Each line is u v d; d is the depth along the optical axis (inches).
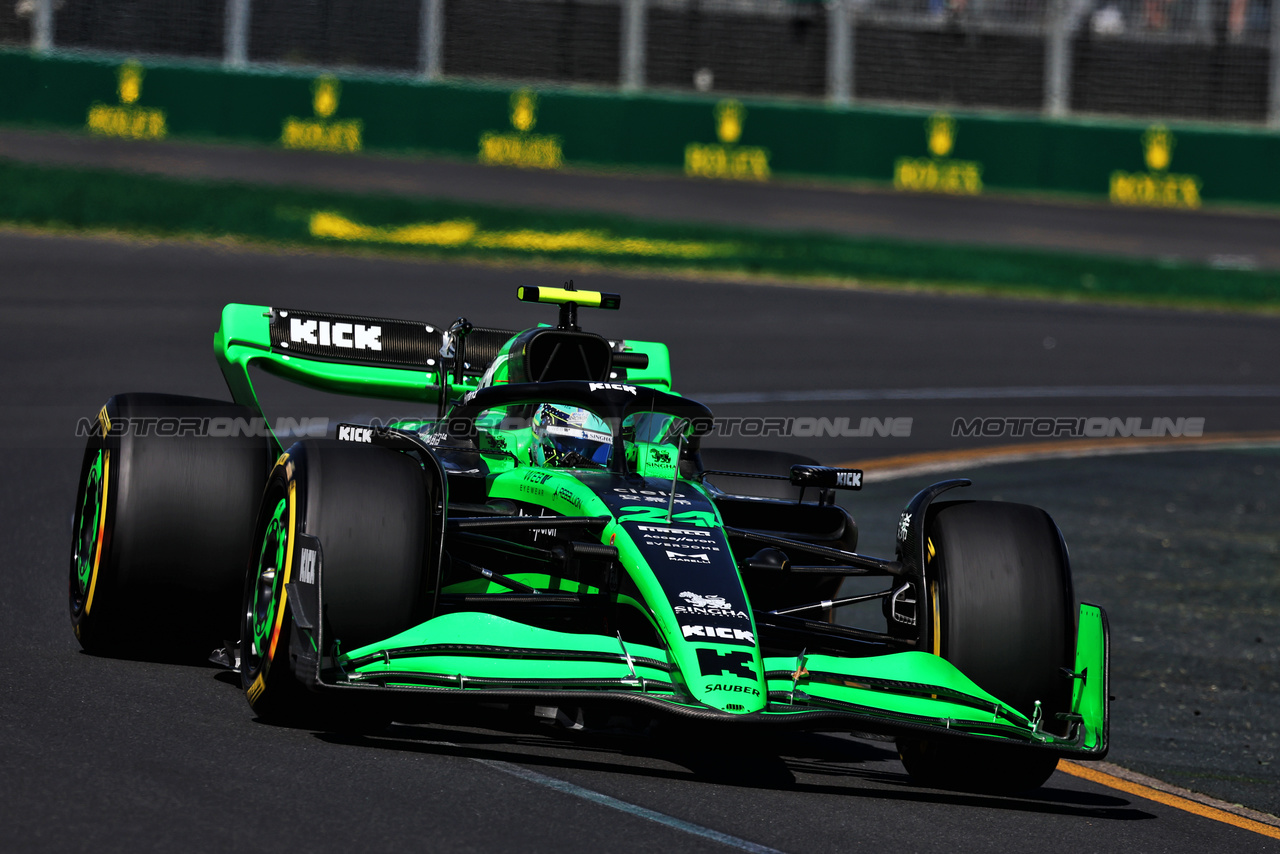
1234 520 1706.4
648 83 5526.6
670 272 3491.6
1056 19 5684.1
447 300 2773.1
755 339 2704.2
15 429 1585.9
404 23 5275.6
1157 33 5708.7
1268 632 1264.8
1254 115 5713.6
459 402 951.0
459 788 649.6
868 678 702.5
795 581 917.8
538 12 5408.5
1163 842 713.0
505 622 700.7
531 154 5177.2
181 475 851.4
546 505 796.6
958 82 5674.2
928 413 2194.9
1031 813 738.8
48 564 1098.7
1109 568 1448.1
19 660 836.0
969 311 3331.7
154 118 4810.5
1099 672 713.0
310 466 720.3
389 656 680.4
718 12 5541.3
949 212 5000.0
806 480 837.2
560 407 844.0
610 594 739.4
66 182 3622.0
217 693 798.5
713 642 672.4
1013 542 753.6
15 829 556.1
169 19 4945.9
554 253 3526.1
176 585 848.9
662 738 804.6
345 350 1046.4
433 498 759.7
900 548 793.6
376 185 4367.6
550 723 757.9
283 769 657.0
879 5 5634.8
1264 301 3821.4
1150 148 5497.1
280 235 3373.5
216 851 548.4
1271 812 821.2
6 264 2775.6
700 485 853.2
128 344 2139.5
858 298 3380.9
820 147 5388.8
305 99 4950.8
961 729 690.2
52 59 4697.3
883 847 638.5
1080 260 4119.1
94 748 670.5
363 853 558.3
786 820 660.7
